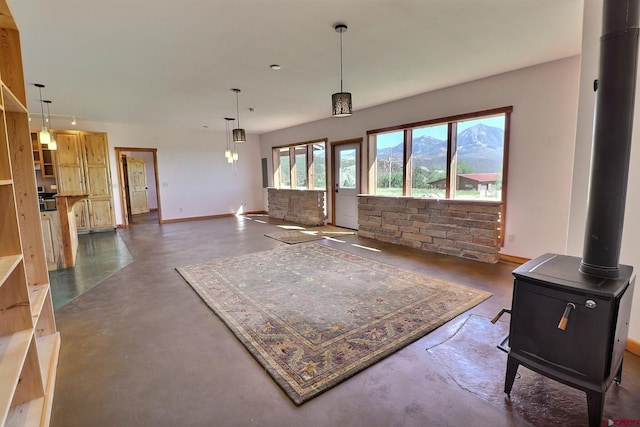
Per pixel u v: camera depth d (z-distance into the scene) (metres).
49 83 4.12
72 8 2.32
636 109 1.98
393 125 5.63
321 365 2.02
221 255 4.76
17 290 1.63
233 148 9.29
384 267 4.00
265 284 3.46
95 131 7.23
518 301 1.64
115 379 1.92
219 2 2.29
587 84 2.32
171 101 5.25
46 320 2.27
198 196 8.83
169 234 6.59
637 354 2.07
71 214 4.58
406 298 3.01
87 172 6.87
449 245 4.61
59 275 3.89
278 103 5.49
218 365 2.05
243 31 2.75
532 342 1.61
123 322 2.65
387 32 2.82
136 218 9.45
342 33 2.82
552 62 3.68
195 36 2.83
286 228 7.10
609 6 1.42
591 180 1.55
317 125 7.39
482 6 2.42
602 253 1.52
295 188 8.41
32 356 1.63
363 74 3.98
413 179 5.49
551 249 3.87
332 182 7.20
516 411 1.64
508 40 3.05
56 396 1.77
